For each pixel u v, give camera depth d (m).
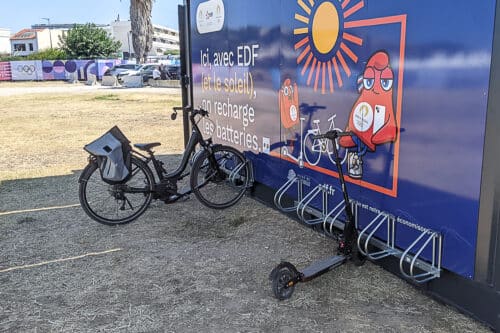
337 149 3.49
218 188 5.51
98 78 35.72
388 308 2.87
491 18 2.29
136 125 11.32
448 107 2.57
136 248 3.86
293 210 4.15
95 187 5.70
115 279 3.32
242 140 5.01
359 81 3.20
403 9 2.78
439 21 2.56
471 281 2.65
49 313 2.89
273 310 2.88
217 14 5.25
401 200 2.96
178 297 3.06
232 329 2.70
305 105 3.84
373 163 3.16
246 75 4.76
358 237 3.21
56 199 5.25
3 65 36.38
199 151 4.73
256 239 4.00
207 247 3.86
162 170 4.54
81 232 4.22
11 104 16.81
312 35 3.65
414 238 2.90
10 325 2.76
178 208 4.84
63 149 8.38
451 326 2.65
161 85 26.97
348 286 3.14
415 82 2.75
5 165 7.07
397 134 2.93
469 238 2.55
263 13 4.32
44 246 3.92
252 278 3.30
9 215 4.71
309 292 3.08
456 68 2.49
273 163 4.46
